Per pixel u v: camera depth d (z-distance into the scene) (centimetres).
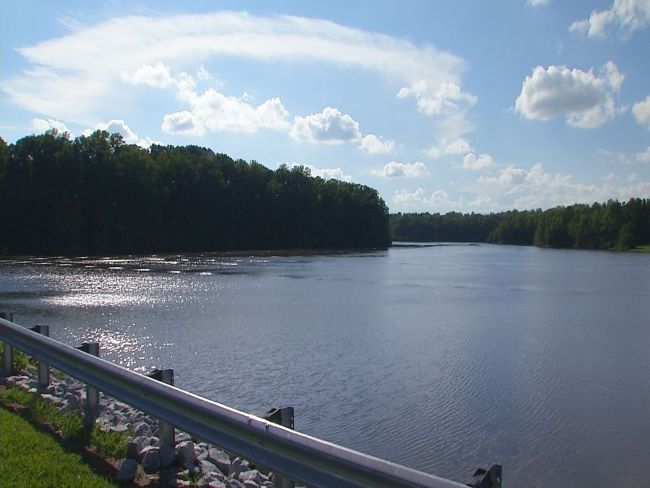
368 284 4369
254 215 10781
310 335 2184
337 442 1081
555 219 15225
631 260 8781
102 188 8156
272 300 3272
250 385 1469
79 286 3769
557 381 1538
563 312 2916
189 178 9562
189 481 559
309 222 11625
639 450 1070
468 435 1130
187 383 1477
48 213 7619
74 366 732
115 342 1995
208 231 9681
